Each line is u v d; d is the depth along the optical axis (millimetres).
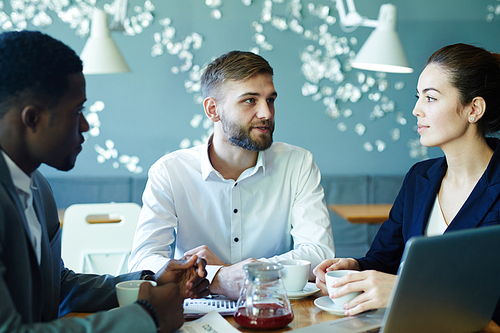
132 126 3705
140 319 753
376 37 2803
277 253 1560
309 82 3812
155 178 1467
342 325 860
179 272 1021
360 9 3807
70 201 3518
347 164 3889
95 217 2662
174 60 3705
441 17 3848
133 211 2023
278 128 3824
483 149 1226
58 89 784
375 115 3875
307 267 1069
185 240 1523
